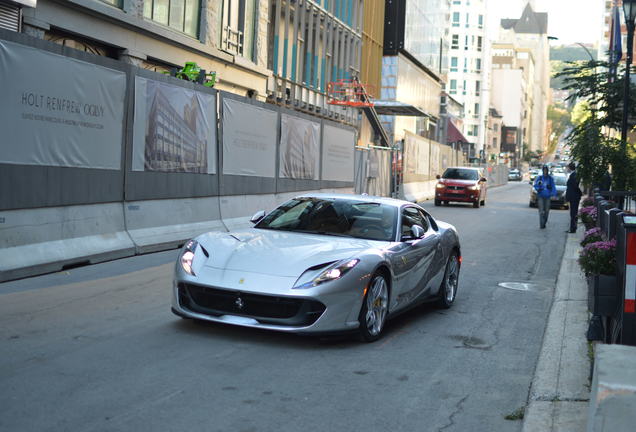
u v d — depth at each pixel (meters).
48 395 4.51
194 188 13.80
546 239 18.09
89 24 16.17
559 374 5.68
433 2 60.47
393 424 4.42
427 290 7.99
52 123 9.77
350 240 7.01
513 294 9.87
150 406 4.41
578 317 8.08
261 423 4.25
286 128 18.64
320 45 34.28
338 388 5.07
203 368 5.32
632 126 19.30
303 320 5.98
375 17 44.31
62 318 6.76
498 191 55.12
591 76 19.02
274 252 6.46
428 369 5.77
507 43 176.50
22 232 9.25
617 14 22.44
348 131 24.66
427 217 8.52
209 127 14.34
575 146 17.33
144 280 9.24
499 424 4.54
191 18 20.91
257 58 25.22
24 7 13.80
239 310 6.10
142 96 11.91
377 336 6.66
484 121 125.75
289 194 19.12
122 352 5.64
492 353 6.45
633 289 4.77
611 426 3.15
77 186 10.34
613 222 7.47
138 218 11.91
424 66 57.47
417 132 58.66
